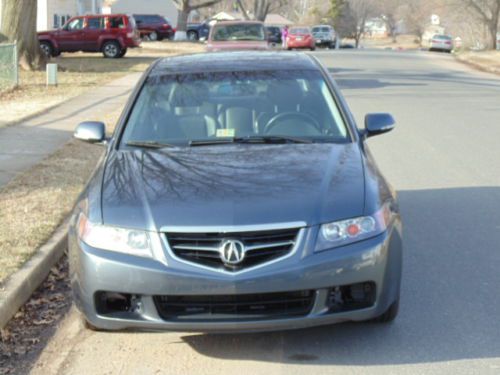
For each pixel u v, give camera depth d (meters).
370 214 4.21
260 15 66.56
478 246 6.30
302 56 6.41
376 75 24.36
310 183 4.39
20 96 16.84
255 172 4.56
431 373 4.09
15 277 5.26
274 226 4.03
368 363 4.22
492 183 8.60
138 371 4.23
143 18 48.62
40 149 10.41
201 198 4.23
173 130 5.38
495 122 13.45
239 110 5.52
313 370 4.16
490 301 5.10
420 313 4.91
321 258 4.02
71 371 4.27
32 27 22.50
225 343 4.53
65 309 5.19
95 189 4.56
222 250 3.99
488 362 4.21
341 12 99.06
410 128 12.73
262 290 3.96
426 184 8.60
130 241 4.09
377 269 4.14
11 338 4.72
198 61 6.23
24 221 6.64
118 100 16.25
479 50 46.41
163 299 4.09
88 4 50.66
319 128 5.41
